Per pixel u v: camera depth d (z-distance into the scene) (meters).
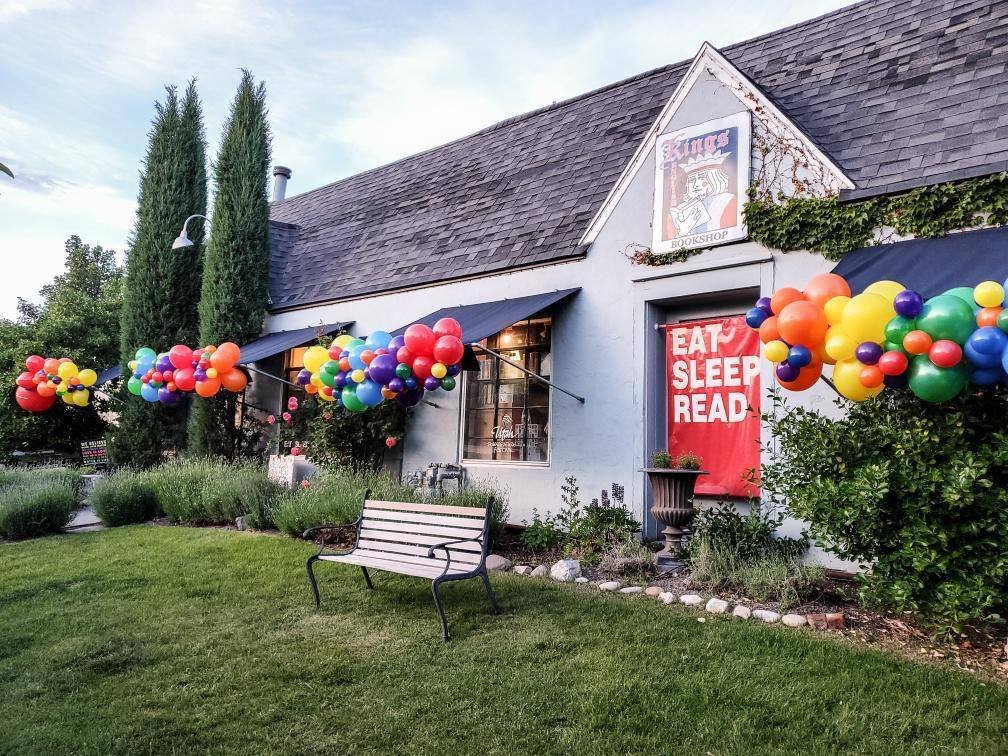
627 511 8.77
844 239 7.38
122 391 15.21
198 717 4.04
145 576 7.40
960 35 8.37
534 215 11.15
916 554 4.82
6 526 9.96
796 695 4.23
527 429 10.39
